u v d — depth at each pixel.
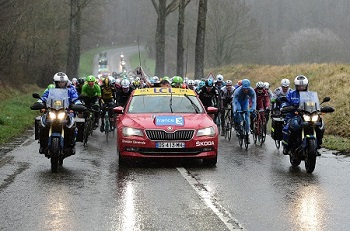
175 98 19.78
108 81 27.28
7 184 14.03
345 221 10.68
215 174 15.95
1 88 63.75
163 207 11.74
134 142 17.03
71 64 79.69
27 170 16.20
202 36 54.47
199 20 54.31
